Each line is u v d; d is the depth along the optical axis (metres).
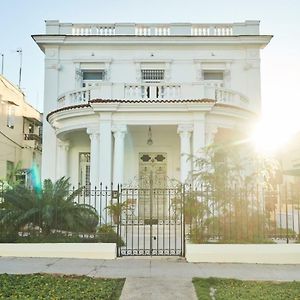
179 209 12.66
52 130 21.72
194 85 17.55
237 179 12.48
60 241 11.65
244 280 8.66
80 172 21.59
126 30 22.14
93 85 19.00
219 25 22.12
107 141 17.12
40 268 9.72
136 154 20.61
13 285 7.83
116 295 7.36
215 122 17.73
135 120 17.28
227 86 21.81
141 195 19.25
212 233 11.66
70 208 12.60
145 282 8.33
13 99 29.33
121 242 12.52
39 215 12.41
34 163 33.00
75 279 8.47
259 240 11.47
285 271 9.70
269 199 13.05
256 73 21.86
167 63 21.84
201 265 10.25
